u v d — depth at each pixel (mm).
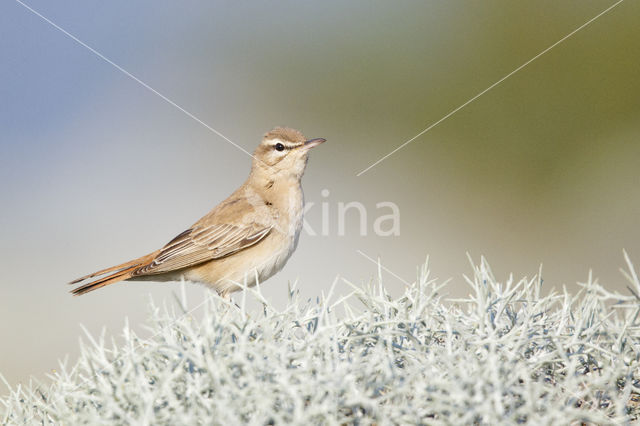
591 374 5773
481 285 6238
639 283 6098
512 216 21969
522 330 5910
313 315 6203
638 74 22375
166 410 5035
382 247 21359
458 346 5781
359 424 4891
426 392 4914
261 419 4703
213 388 5105
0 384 13969
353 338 5680
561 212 21797
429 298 6160
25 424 5723
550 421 4824
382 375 5273
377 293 7047
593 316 6215
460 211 22641
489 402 4742
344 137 25594
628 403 5660
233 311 6320
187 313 5789
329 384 4848
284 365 5074
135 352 5734
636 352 5750
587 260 19609
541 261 19875
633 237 20125
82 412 5320
